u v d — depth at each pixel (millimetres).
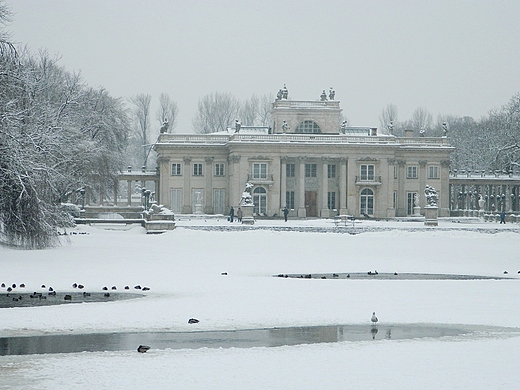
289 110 155875
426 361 25047
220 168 154625
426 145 158000
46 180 67688
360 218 150000
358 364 24656
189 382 22484
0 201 63125
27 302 36875
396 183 157000
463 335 29531
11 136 62094
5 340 28266
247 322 31938
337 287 43531
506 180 161000
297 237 93625
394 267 57562
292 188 151000
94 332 29734
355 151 150625
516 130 171000
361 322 32125
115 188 128625
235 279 47250
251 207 113312
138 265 55344
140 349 26375
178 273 50281
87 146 110750
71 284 43531
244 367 24250
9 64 64938
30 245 66312
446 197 158500
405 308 35625
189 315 33344
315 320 32469
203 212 153875
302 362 24938
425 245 83375
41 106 76375
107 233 97750
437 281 47219
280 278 48312
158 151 155500
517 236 97500
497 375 23266
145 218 111062
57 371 23703
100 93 132875
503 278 50062
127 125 138750
